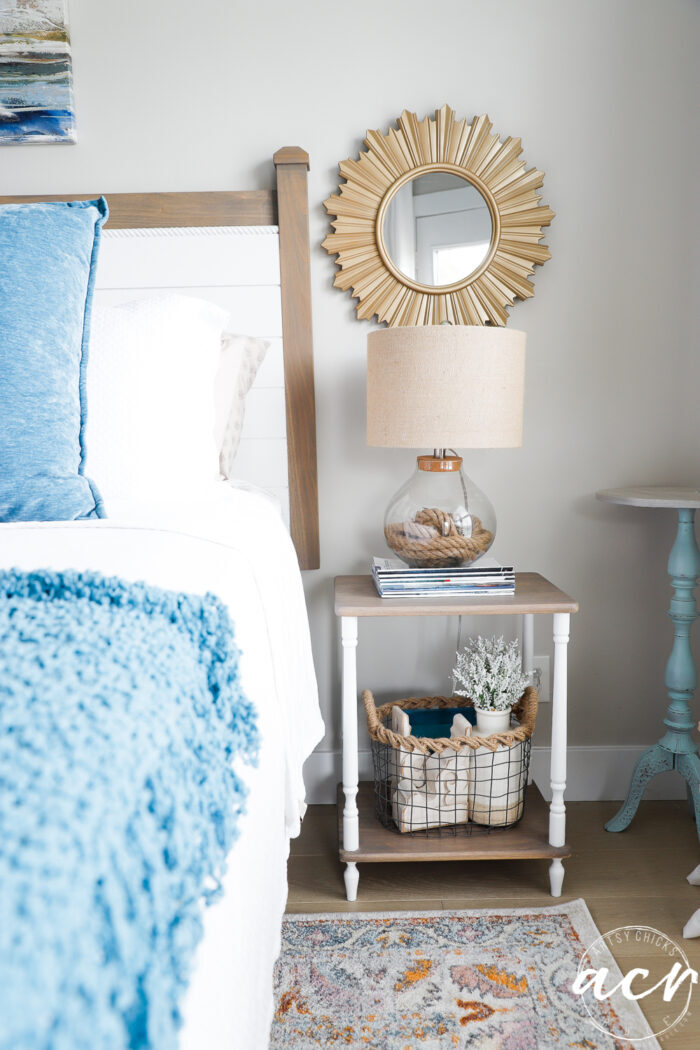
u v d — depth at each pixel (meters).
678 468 2.11
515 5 1.96
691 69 1.97
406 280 2.01
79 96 1.98
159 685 0.61
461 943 1.53
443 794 1.75
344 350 2.06
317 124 1.99
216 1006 0.50
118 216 1.98
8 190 2.01
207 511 1.24
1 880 0.37
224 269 1.99
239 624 0.86
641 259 2.04
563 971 1.44
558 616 1.68
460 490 1.77
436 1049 1.26
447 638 2.15
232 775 0.67
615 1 1.96
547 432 2.10
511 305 2.05
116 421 1.33
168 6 1.95
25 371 1.02
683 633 1.93
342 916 1.63
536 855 1.68
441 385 1.64
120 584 0.74
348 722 1.68
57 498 1.04
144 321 1.44
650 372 2.08
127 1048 0.38
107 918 0.40
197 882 0.52
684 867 1.82
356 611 1.65
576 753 2.18
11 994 0.33
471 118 2.00
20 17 1.93
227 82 1.97
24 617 0.62
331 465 2.10
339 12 1.96
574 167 2.01
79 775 0.46
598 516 2.12
